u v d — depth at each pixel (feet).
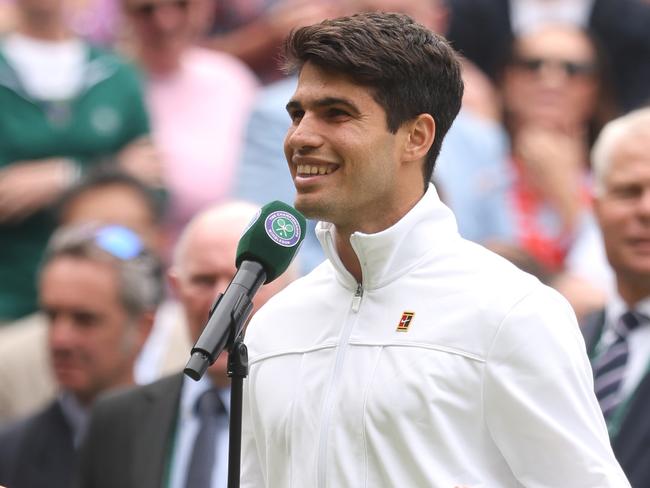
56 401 37.37
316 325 24.02
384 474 22.47
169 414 33.06
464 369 22.45
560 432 22.03
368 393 22.72
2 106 48.55
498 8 54.75
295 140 22.71
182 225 51.29
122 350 37.81
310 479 22.97
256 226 22.71
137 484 32.53
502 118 53.72
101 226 39.63
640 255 34.27
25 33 49.44
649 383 32.58
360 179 22.72
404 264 23.45
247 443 24.71
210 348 21.67
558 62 53.62
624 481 22.12
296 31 23.00
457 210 49.32
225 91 53.42
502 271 23.22
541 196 49.80
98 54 50.19
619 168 34.81
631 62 55.01
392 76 22.76
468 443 22.49
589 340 34.76
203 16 54.85
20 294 47.96
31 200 47.96
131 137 50.08
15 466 36.52
